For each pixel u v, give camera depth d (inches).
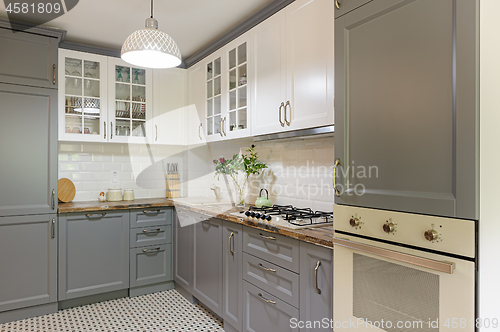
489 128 39.7
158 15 104.2
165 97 141.8
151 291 132.0
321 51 77.0
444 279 43.6
